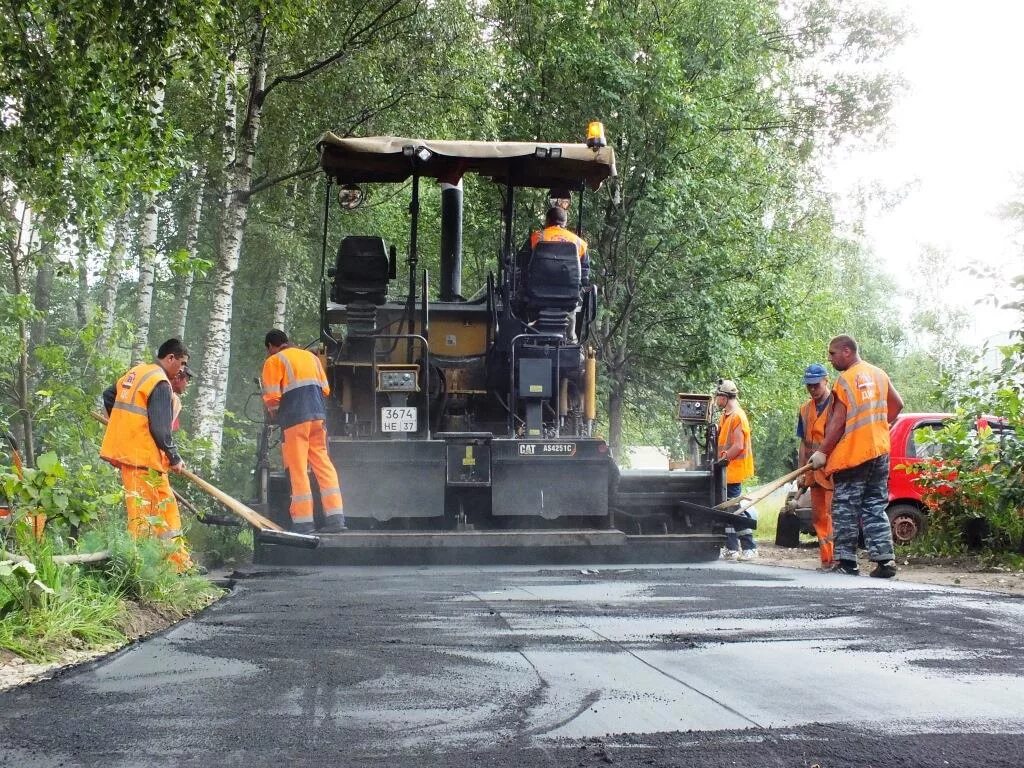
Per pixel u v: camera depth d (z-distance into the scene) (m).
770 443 50.41
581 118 22.98
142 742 3.12
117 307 25.23
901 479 13.10
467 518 9.54
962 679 4.00
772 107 28.20
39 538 5.72
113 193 10.84
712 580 7.76
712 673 4.10
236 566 9.15
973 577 9.19
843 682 3.94
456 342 10.72
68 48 9.59
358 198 10.47
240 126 20.44
